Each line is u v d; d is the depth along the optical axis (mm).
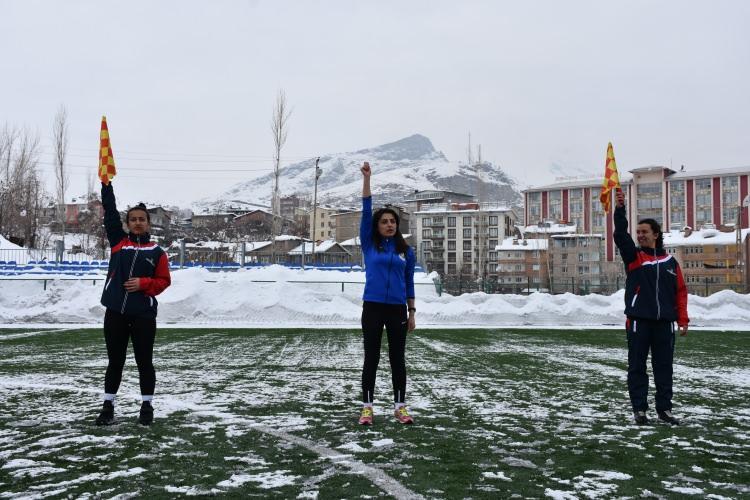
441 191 130000
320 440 3895
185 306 19453
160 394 5781
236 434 4059
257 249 80375
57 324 17984
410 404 5301
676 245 75938
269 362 8664
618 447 3752
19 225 52406
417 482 2986
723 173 95688
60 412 4855
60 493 2818
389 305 4598
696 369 8188
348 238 129250
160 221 104625
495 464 3330
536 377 7184
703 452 3637
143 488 2891
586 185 105562
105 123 4824
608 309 20766
